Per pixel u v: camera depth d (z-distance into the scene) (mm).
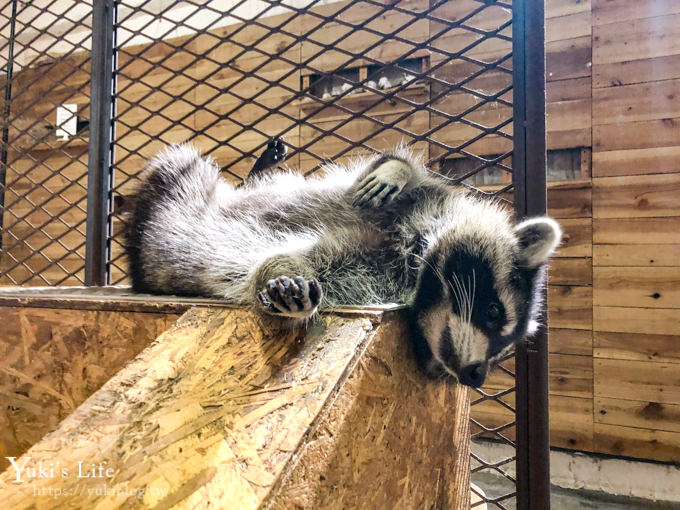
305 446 309
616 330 1212
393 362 464
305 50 1393
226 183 941
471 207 671
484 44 1178
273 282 431
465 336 568
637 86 1193
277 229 718
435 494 553
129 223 854
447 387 604
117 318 527
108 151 952
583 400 1241
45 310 562
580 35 1238
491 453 1245
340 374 363
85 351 538
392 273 653
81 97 1582
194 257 683
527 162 625
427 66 1216
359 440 380
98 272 934
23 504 265
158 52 1588
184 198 823
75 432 319
